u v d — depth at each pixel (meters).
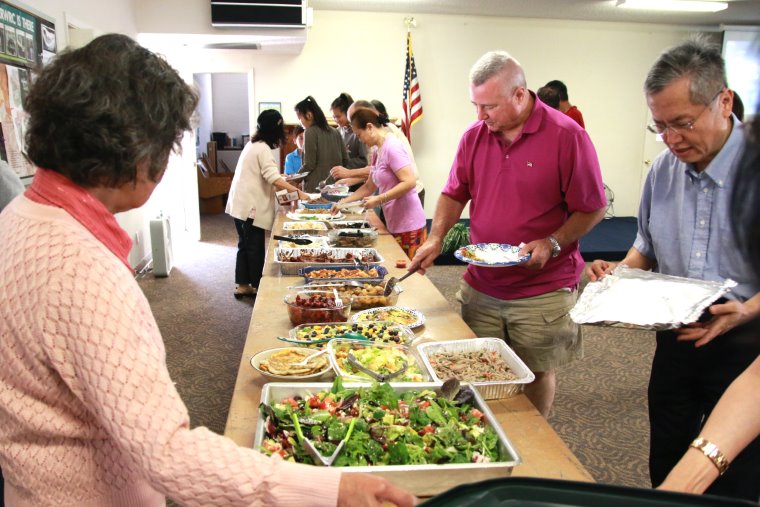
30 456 0.79
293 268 2.56
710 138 1.45
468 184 2.25
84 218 0.78
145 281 5.23
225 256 6.21
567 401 3.15
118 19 4.89
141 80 0.77
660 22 7.80
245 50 7.22
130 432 0.69
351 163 5.45
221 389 3.20
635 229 7.59
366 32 7.37
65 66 0.76
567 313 2.06
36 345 0.72
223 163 9.62
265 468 0.74
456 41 7.55
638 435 2.81
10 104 2.85
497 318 2.14
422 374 1.51
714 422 0.92
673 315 1.42
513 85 1.86
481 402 1.28
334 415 1.22
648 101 1.46
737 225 0.54
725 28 7.77
